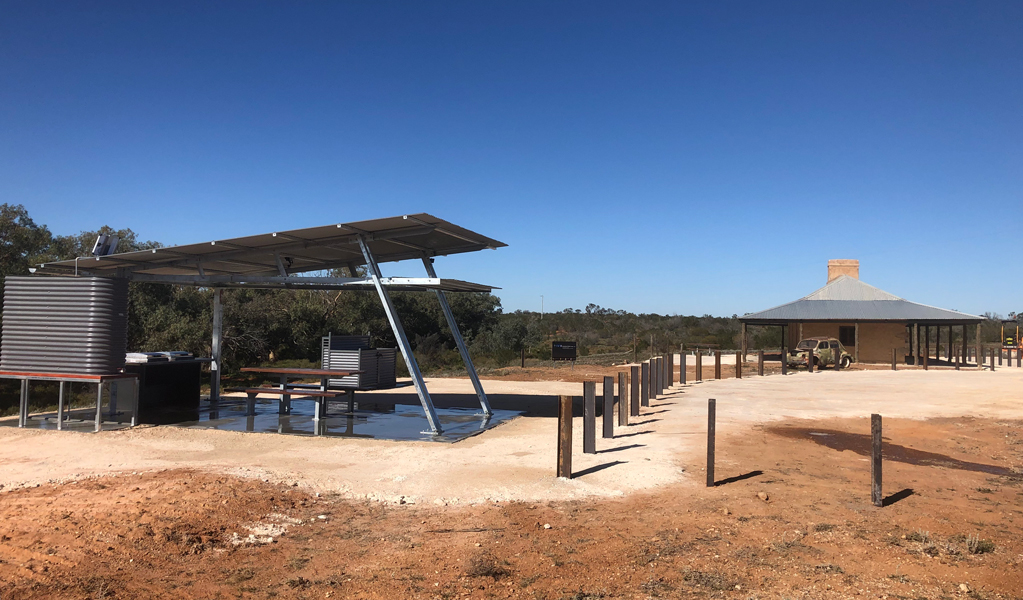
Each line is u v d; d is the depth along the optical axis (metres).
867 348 33.59
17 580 4.21
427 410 9.95
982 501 6.42
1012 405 14.07
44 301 10.80
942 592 4.11
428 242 11.67
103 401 14.86
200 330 23.59
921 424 11.53
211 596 4.05
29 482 6.91
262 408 13.33
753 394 16.16
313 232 9.95
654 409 13.20
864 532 5.32
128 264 11.65
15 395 17.44
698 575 4.38
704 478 7.20
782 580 4.30
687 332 61.59
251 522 5.55
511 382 19.88
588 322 71.56
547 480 7.04
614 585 4.24
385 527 5.48
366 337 19.22
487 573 4.40
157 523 5.38
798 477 7.34
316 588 4.20
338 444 9.25
